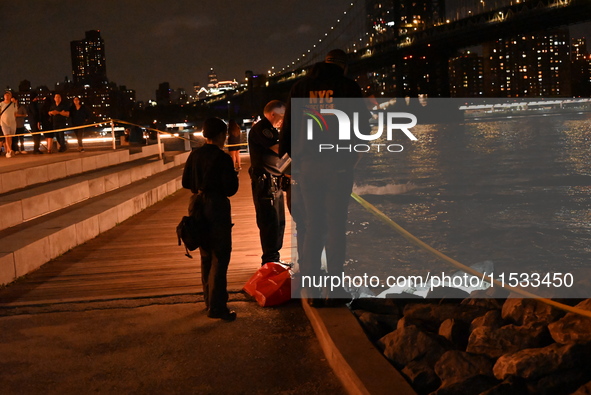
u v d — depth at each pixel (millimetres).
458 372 3045
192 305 4625
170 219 9078
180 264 6020
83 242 7312
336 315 3924
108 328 4156
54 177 11203
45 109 15570
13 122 13805
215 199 4238
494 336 3375
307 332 4004
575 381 2834
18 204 7742
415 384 3033
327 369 3410
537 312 3648
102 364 3547
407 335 3395
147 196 10523
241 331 4055
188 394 3152
